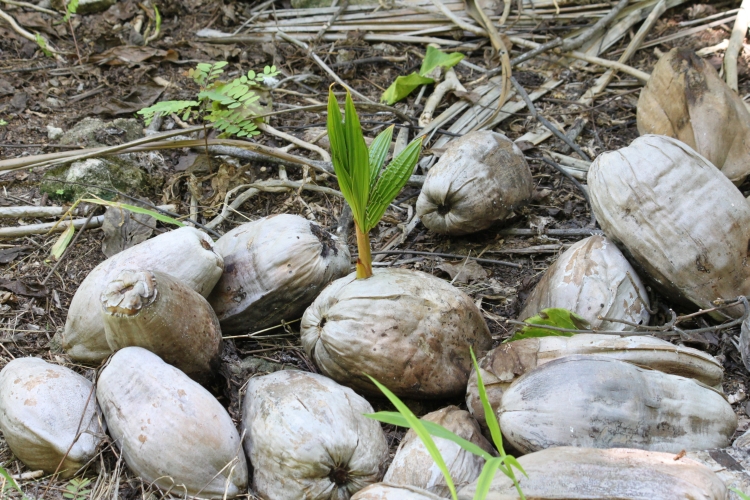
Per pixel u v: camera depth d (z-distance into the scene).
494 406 2.04
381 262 2.44
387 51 3.11
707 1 3.20
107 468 2.02
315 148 2.68
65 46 3.06
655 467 1.85
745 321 2.17
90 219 2.46
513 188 2.42
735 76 2.78
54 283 2.36
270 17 3.31
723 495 1.83
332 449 1.95
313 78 2.95
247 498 1.98
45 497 1.99
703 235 2.20
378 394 2.12
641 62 3.01
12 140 2.68
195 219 2.52
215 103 2.66
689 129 2.52
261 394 2.02
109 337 2.05
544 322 2.15
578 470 1.86
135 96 2.83
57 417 2.00
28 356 2.18
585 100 2.87
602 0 3.26
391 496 1.85
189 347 2.06
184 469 1.95
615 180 2.23
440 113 2.85
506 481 1.88
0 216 2.48
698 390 1.99
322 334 2.09
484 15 3.01
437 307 2.09
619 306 2.19
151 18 3.20
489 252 2.47
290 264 2.18
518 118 2.82
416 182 2.61
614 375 1.95
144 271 2.04
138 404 1.97
